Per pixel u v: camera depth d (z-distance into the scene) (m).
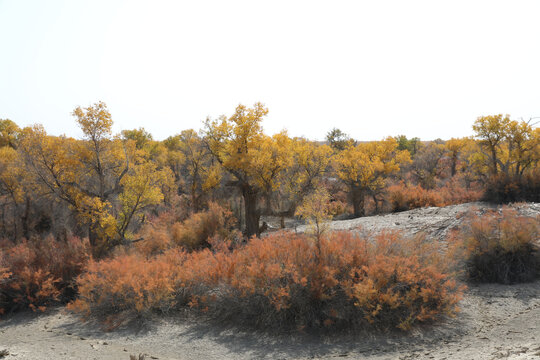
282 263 8.59
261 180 20.52
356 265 8.23
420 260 8.82
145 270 9.97
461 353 5.55
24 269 11.47
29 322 9.95
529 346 5.32
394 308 7.40
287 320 7.82
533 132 23.47
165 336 7.85
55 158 16.70
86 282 10.24
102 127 16.70
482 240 10.25
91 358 5.92
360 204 28.23
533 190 20.38
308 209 9.02
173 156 39.78
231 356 6.55
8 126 39.44
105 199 17.14
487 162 26.28
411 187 30.14
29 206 22.59
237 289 8.53
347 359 6.02
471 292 9.27
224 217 20.42
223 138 22.33
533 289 9.00
